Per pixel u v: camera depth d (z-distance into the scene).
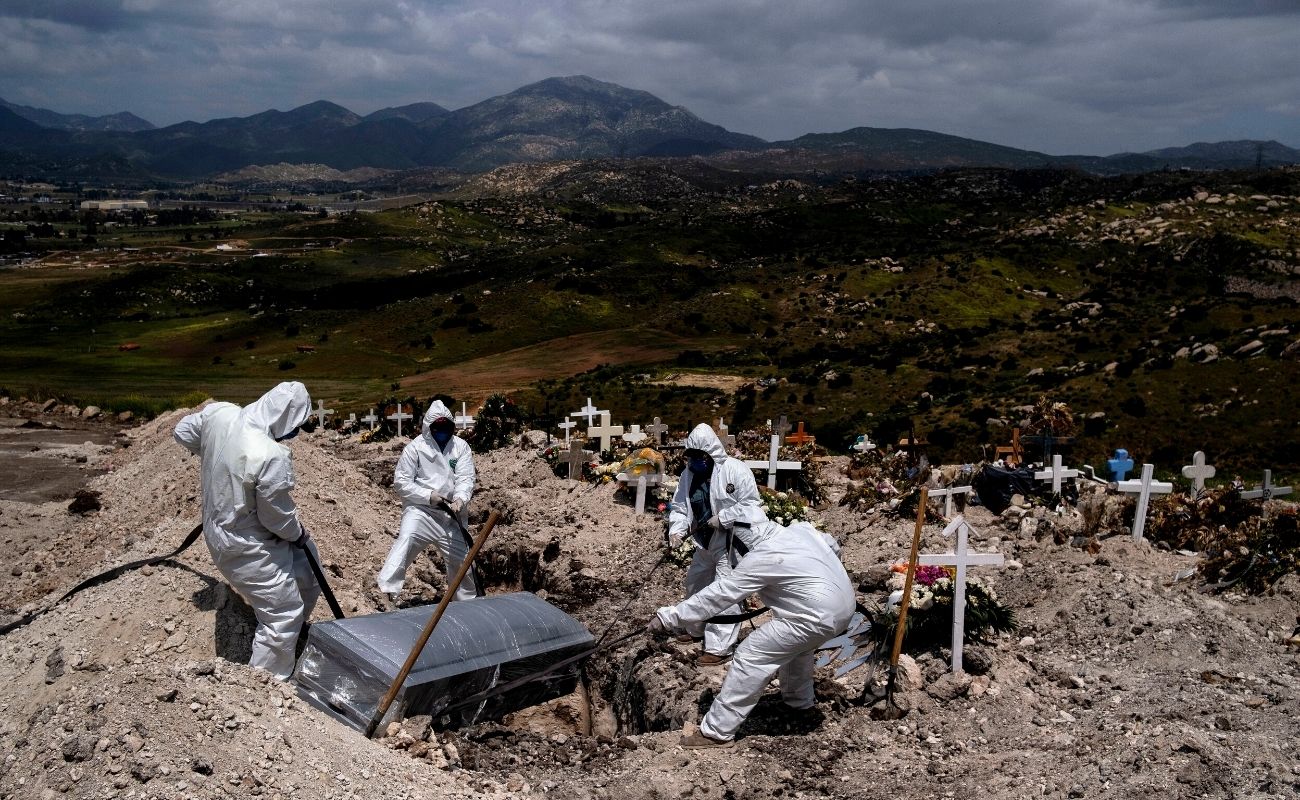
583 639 9.30
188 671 6.62
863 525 13.21
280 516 7.97
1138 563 10.78
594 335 133.25
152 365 123.88
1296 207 194.62
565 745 8.04
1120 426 48.16
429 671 7.90
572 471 16.58
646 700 9.18
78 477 18.33
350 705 7.72
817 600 7.38
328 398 100.25
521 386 98.75
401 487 10.23
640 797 6.76
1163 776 6.21
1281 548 10.23
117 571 9.16
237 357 128.25
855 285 143.38
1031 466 15.69
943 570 9.12
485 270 198.38
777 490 15.12
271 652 8.09
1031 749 7.06
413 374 119.44
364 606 10.25
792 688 7.97
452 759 7.38
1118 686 7.98
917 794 6.61
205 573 9.11
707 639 9.63
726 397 75.62
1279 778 6.09
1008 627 9.36
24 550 13.36
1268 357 51.53
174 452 15.52
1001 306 135.50
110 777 5.70
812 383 76.12
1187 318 87.75
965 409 55.44
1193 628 8.76
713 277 160.50
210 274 198.50
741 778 6.97
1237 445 43.75
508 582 13.52
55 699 7.54
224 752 6.05
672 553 12.20
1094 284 150.88
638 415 73.31
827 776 7.08
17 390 33.28
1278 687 7.71
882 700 8.06
